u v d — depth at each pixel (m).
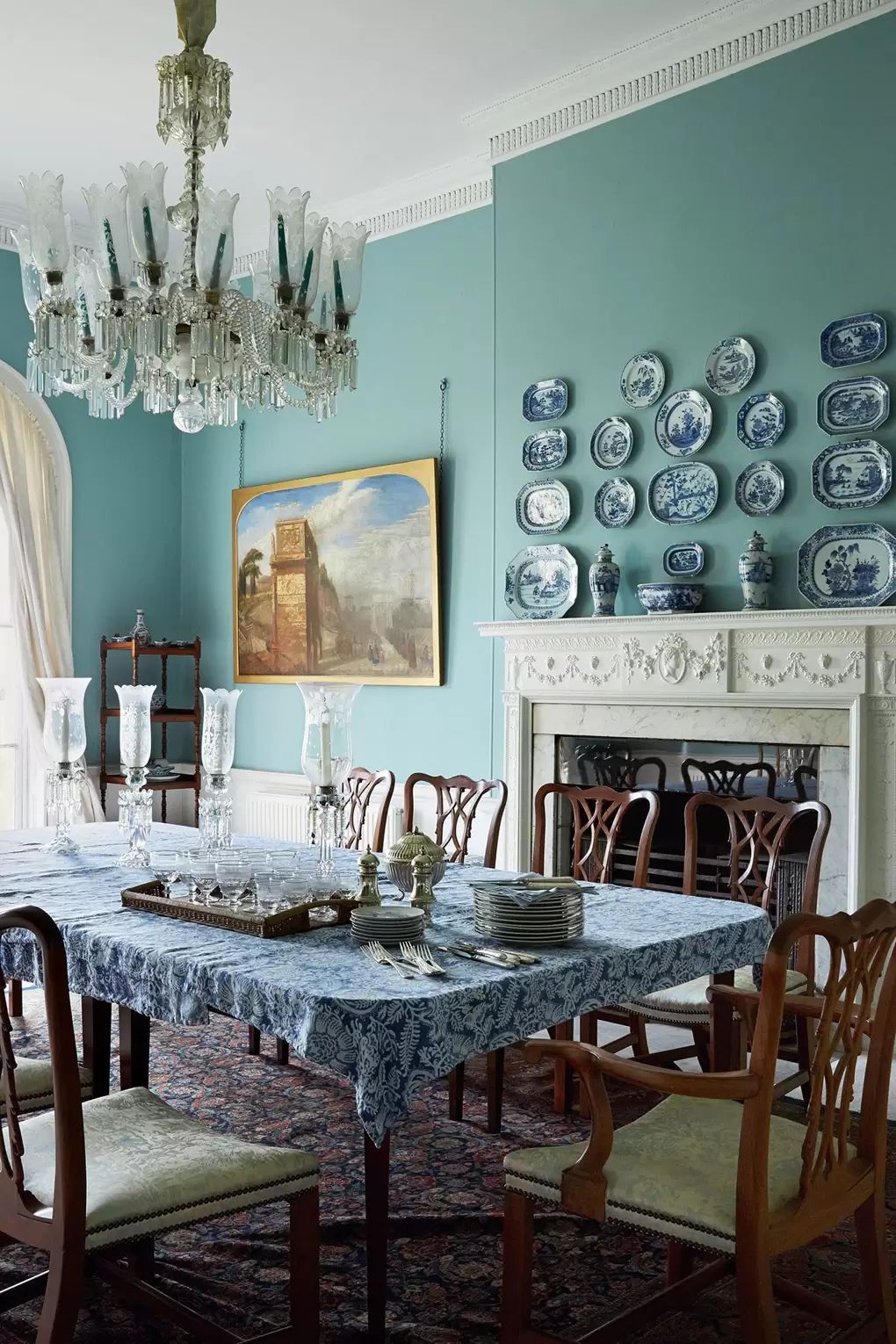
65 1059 1.86
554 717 5.10
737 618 4.36
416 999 2.04
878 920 1.97
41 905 2.88
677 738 4.68
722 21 4.48
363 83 4.98
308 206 6.35
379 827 4.33
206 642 7.23
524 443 5.23
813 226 4.36
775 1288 2.18
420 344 6.00
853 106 4.26
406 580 5.95
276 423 6.77
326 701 2.97
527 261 5.26
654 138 4.82
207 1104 3.55
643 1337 2.33
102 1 4.32
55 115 5.26
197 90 3.03
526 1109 3.56
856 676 4.12
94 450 6.89
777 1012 1.84
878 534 4.15
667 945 2.55
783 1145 2.14
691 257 4.70
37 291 3.06
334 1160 3.14
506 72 4.93
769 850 3.48
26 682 6.48
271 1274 2.55
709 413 4.62
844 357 4.24
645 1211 1.96
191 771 7.37
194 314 2.94
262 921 2.55
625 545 4.89
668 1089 1.88
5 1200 1.98
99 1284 2.54
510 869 5.27
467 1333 2.32
